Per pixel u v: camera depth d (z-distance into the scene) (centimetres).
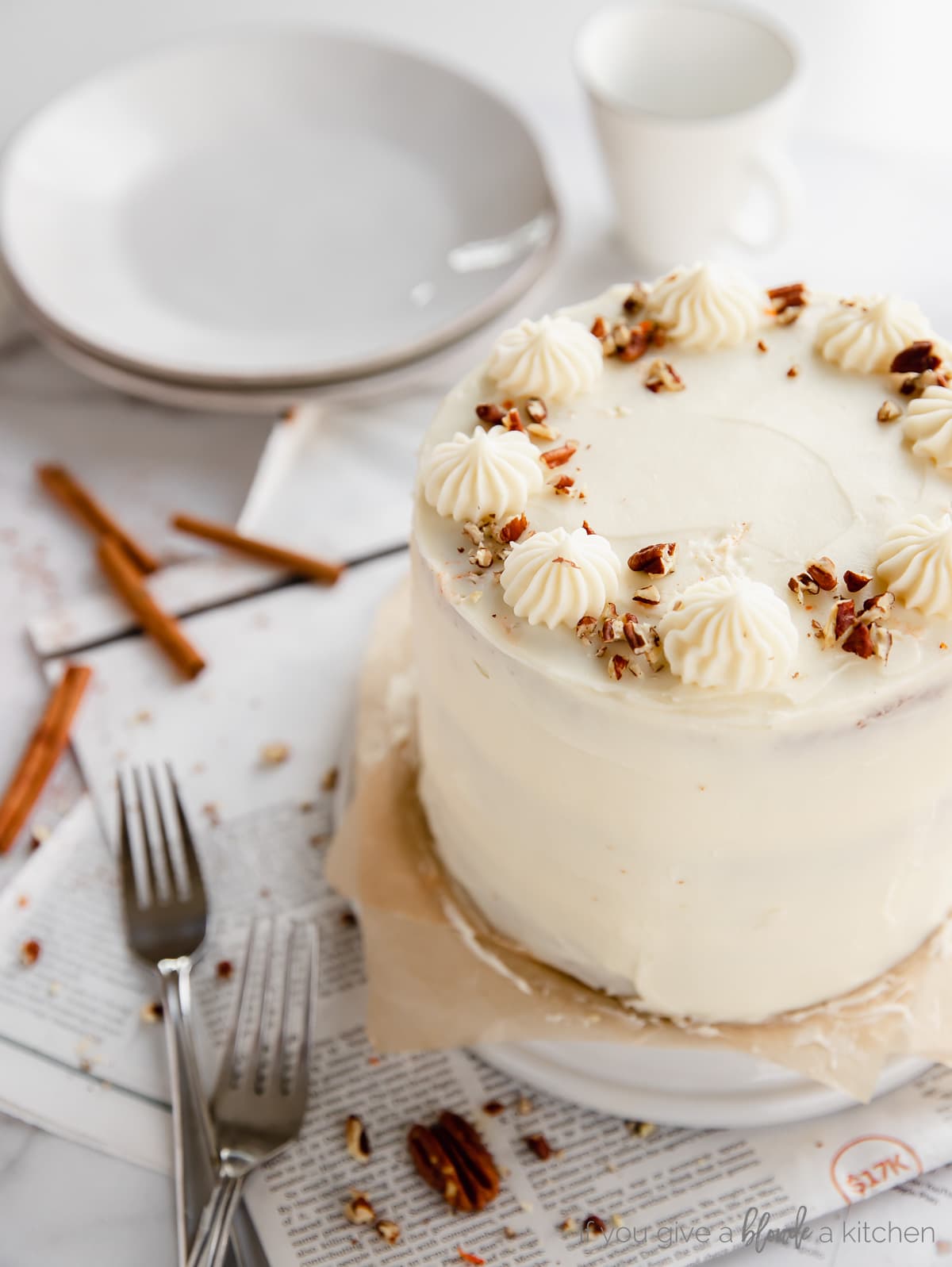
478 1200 65
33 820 76
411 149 93
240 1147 66
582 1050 68
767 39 86
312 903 73
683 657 60
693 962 66
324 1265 65
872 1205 66
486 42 108
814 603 62
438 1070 69
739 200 87
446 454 65
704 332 68
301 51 94
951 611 61
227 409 87
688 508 64
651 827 62
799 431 66
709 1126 67
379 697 77
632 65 89
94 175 92
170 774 75
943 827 64
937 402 65
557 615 62
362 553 83
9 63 107
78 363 86
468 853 69
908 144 100
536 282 86
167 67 93
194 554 84
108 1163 67
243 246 90
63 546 85
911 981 68
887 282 89
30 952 72
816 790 61
